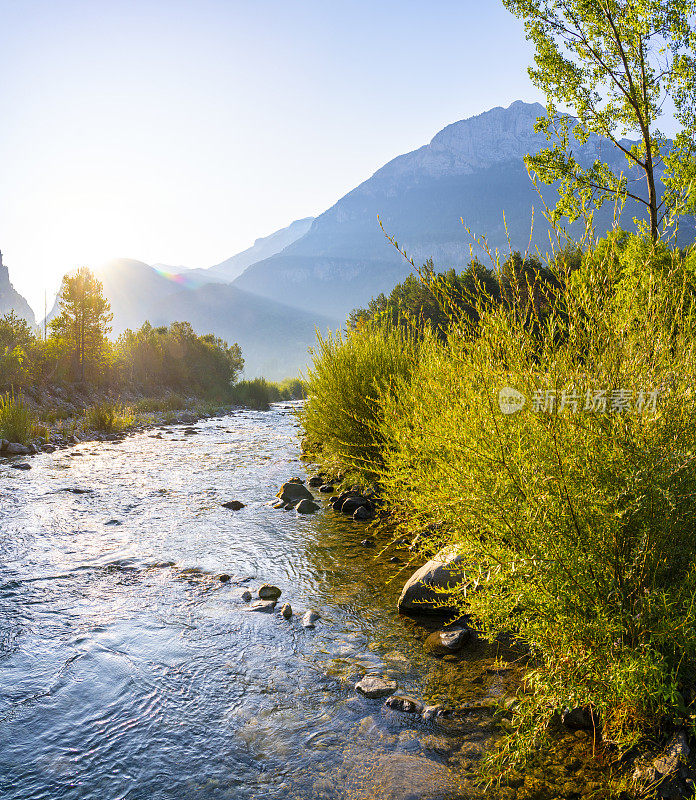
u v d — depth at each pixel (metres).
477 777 2.42
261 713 2.98
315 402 8.34
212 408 29.42
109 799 2.34
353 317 21.41
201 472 10.35
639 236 3.20
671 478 2.39
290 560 5.45
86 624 4.06
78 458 11.86
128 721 2.92
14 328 22.58
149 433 17.56
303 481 9.36
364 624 4.06
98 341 24.95
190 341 39.44
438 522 3.81
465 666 3.40
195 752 2.66
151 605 4.40
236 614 4.24
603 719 2.59
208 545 5.91
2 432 13.03
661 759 2.30
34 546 5.78
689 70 10.80
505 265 3.21
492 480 2.73
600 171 11.48
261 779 2.47
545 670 2.85
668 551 2.46
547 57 11.89
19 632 3.91
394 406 5.65
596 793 2.27
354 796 2.35
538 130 12.30
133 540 6.08
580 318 2.86
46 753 2.65
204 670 3.43
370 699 3.09
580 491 2.48
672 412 2.48
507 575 2.64
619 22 11.22
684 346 2.78
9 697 3.13
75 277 24.30
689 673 2.53
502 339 3.06
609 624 2.38
